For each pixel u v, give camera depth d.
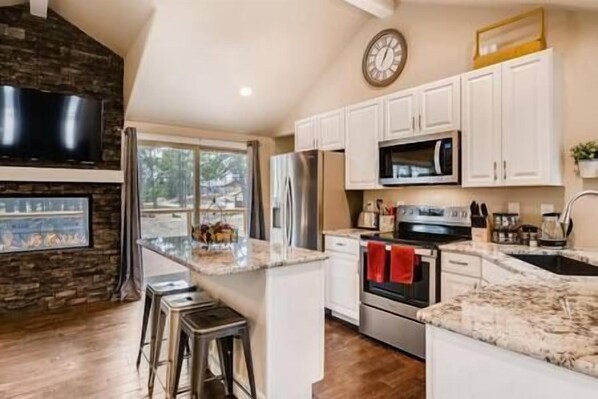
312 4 3.84
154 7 3.54
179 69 4.25
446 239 3.18
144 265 5.07
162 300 2.41
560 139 2.66
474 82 2.98
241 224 6.00
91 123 4.39
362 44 4.32
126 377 2.65
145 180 5.11
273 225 4.53
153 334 2.57
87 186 4.44
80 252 4.41
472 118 2.98
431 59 3.63
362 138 3.87
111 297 4.60
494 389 1.03
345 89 4.55
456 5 3.38
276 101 5.16
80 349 3.11
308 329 2.32
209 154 5.68
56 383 2.56
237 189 5.97
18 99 3.96
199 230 2.61
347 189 4.08
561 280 1.68
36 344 3.22
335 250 3.78
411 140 3.36
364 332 3.42
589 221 2.60
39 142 4.08
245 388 2.32
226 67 4.38
